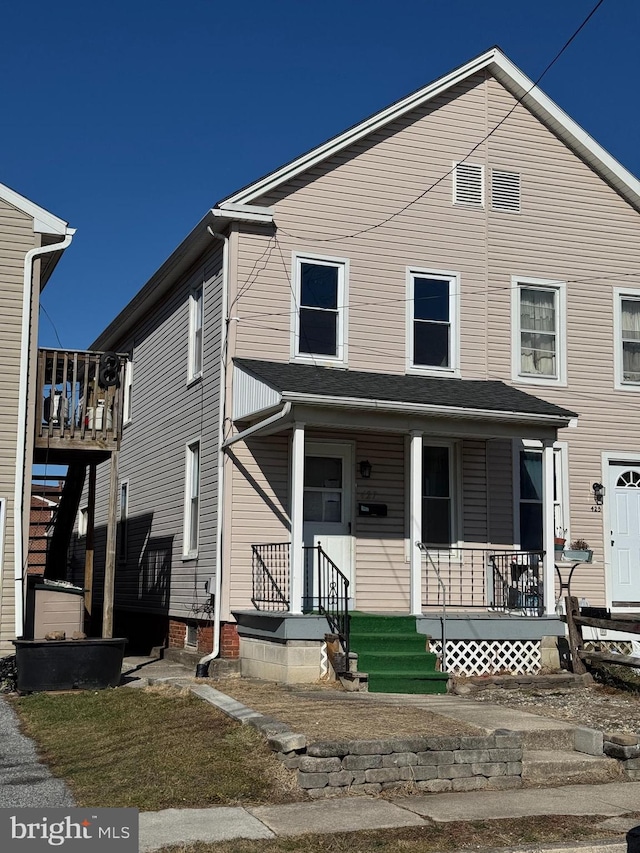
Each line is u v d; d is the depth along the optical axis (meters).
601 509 16.39
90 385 14.98
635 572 16.53
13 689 12.79
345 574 14.73
